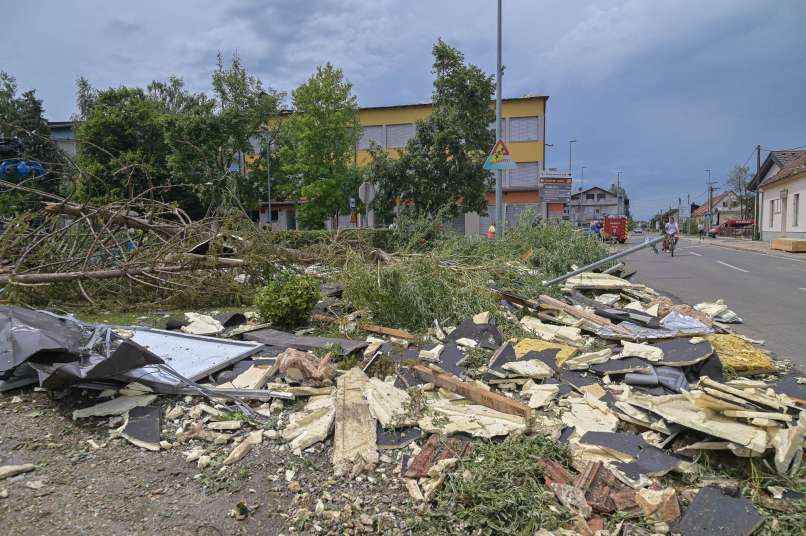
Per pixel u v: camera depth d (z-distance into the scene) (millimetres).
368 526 2600
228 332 6211
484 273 7449
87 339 4648
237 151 26938
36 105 33219
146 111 25547
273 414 3867
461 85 20312
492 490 2785
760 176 37344
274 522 2627
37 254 7906
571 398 4113
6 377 4250
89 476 3006
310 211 27406
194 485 2943
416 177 20641
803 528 2525
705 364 4508
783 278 12906
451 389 4152
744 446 2916
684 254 22812
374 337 5898
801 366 5301
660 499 2633
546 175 26703
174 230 9000
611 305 7832
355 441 3350
